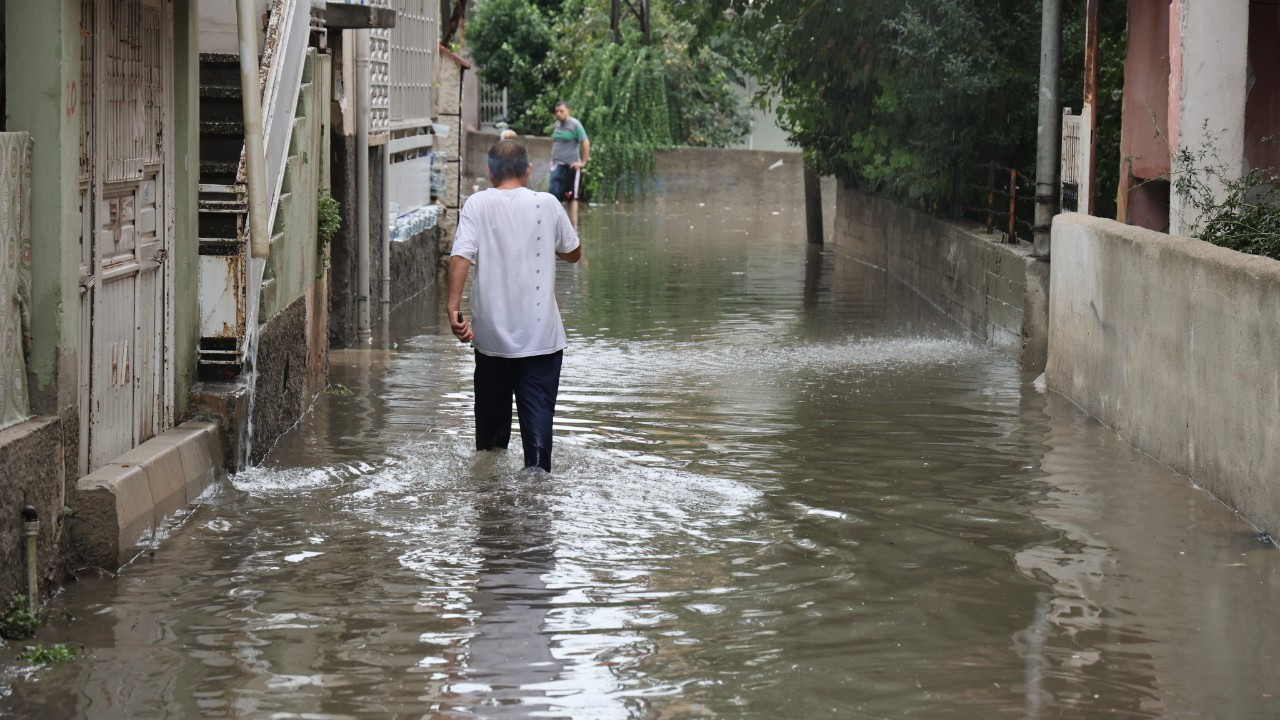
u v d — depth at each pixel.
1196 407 8.70
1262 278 7.65
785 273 21.86
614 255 24.17
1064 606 6.39
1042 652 5.80
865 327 16.12
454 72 21.72
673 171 37.72
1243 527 7.73
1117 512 8.04
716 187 37.69
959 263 16.78
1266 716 5.16
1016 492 8.49
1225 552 7.25
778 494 8.40
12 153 6.06
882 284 20.61
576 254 9.01
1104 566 7.00
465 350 14.33
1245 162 12.92
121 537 6.77
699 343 14.66
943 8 17.52
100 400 7.14
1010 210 15.34
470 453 9.35
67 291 6.42
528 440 8.82
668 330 15.59
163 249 8.12
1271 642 5.93
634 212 34.44
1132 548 7.32
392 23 13.80
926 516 7.92
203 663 5.59
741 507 8.09
